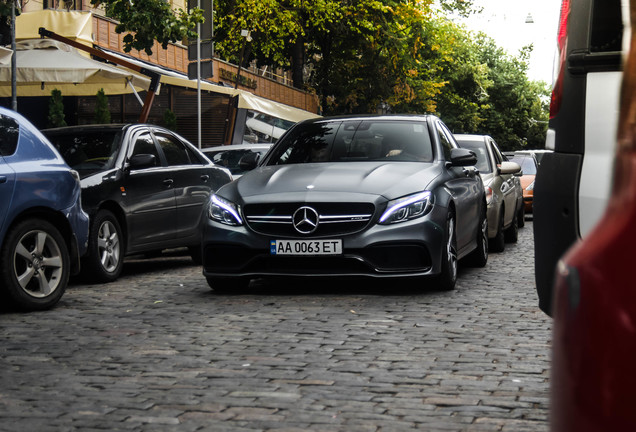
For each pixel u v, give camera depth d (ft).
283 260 27.73
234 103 82.38
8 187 24.86
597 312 5.26
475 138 48.78
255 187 28.68
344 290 29.30
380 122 32.58
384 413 14.48
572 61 15.70
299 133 32.83
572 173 15.64
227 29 124.47
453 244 29.68
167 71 89.86
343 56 144.56
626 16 5.73
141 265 40.93
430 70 158.51
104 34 86.17
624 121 5.51
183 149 39.01
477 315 24.29
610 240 5.32
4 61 53.98
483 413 14.46
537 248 16.70
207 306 26.32
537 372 17.40
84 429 13.69
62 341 21.04
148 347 20.15
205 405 15.05
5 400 15.53
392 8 140.36
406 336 21.15
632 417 4.97
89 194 32.53
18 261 25.90
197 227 38.55
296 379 16.89
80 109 77.61
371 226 27.17
